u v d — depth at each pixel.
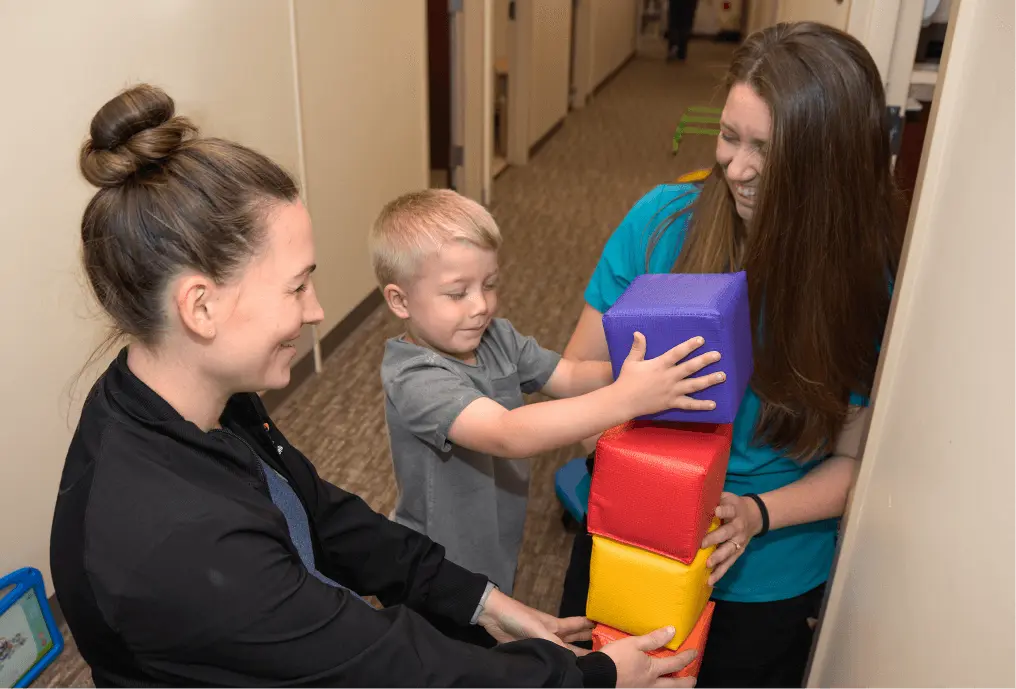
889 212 1.15
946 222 0.85
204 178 0.73
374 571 1.07
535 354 1.37
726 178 1.15
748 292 1.13
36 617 1.80
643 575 1.01
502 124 5.86
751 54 1.09
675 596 1.00
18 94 1.66
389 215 1.21
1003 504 0.63
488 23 4.72
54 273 1.80
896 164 1.89
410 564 1.08
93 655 0.74
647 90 8.23
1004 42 0.74
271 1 2.54
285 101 2.67
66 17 1.76
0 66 1.61
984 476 0.67
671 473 0.95
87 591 0.70
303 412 2.87
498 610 1.10
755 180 1.11
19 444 1.77
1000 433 0.65
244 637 0.70
